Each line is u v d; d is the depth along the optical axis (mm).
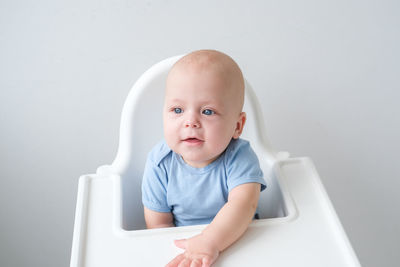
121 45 1183
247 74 1246
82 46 1174
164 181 859
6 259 1283
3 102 1193
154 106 949
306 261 663
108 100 1229
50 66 1181
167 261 661
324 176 1344
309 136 1314
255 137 963
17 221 1272
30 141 1231
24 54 1164
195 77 722
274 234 710
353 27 1234
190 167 841
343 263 659
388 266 1353
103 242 699
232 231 692
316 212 756
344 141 1319
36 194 1269
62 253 1313
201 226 716
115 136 1263
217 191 830
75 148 1257
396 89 1284
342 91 1278
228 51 1221
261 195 945
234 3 1180
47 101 1208
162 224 880
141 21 1170
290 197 792
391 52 1258
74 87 1205
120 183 828
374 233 1352
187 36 1195
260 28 1208
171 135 750
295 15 1206
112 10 1153
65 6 1140
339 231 708
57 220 1293
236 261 662
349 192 1351
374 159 1335
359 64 1262
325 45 1239
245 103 953
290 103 1281
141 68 1208
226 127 747
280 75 1254
